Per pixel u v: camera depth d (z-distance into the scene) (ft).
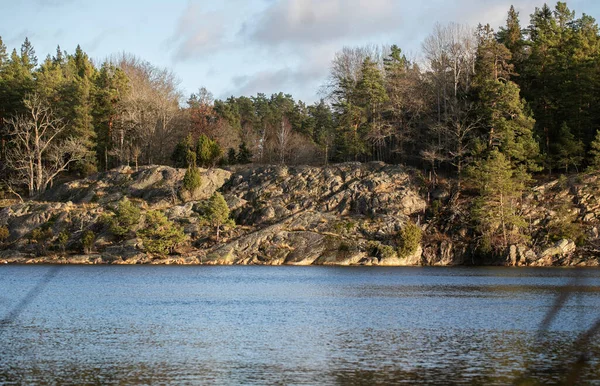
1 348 114.01
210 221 349.61
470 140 371.56
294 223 349.82
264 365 101.04
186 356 107.86
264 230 343.87
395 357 106.93
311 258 328.49
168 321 145.89
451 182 369.91
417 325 140.56
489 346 116.16
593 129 375.86
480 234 336.90
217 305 174.09
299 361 103.91
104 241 341.82
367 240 336.29
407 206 356.59
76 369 98.43
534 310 163.84
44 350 112.47
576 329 134.41
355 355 108.58
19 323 142.00
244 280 246.88
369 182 371.76
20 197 403.54
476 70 402.72
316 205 366.63
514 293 202.28
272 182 388.16
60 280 241.76
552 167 366.43
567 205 336.08
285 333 130.62
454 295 197.67
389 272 287.48
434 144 386.11
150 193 385.50
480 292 205.57
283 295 197.47
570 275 268.41
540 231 333.42
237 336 127.03
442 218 349.20
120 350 112.68
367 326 139.33
